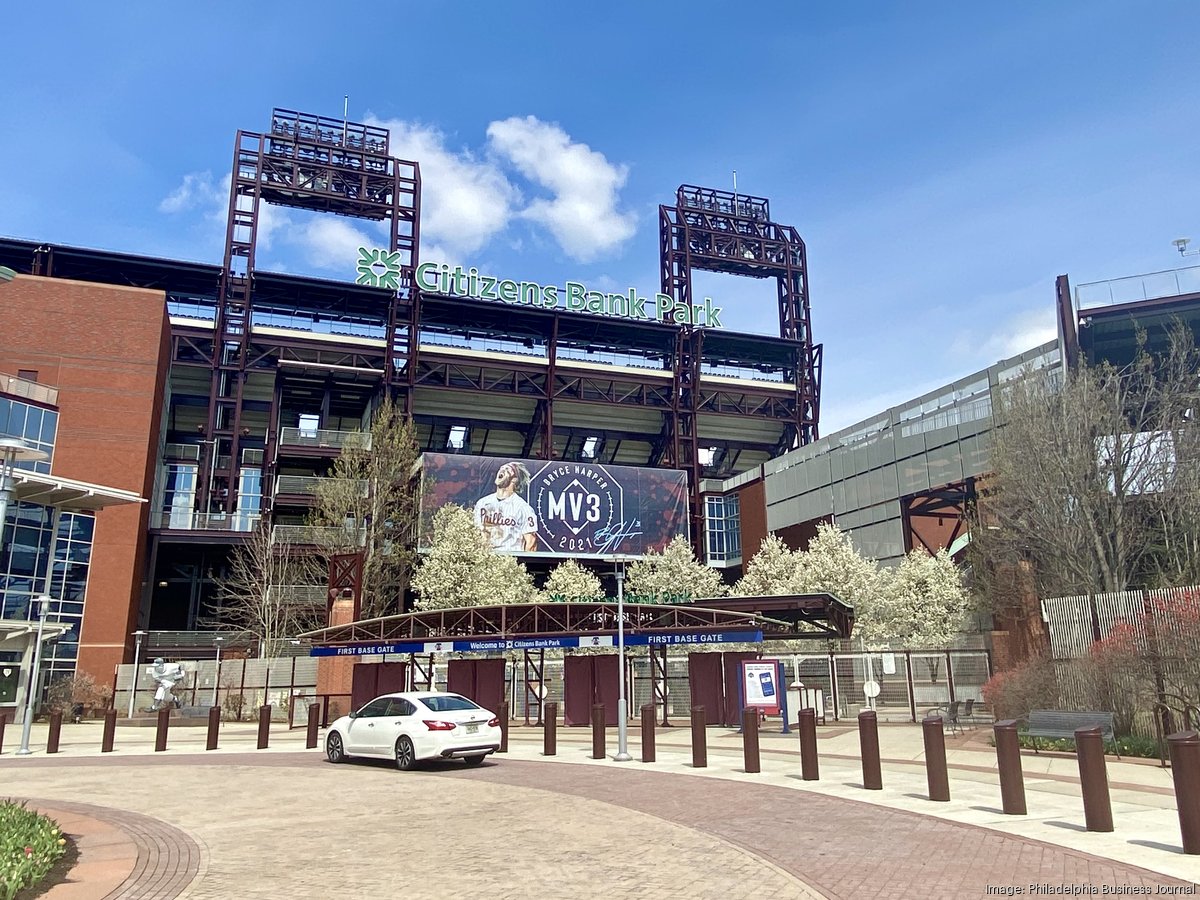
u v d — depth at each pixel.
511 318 74.50
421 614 29.41
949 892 7.26
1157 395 31.00
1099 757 9.73
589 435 80.50
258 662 37.28
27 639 36.78
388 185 73.81
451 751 16.80
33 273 62.16
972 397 49.09
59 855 8.68
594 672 28.56
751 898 7.21
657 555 59.66
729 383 79.19
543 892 7.52
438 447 78.69
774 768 16.36
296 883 7.95
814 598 29.14
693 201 87.81
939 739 12.09
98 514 47.47
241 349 64.38
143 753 22.20
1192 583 27.67
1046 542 29.88
